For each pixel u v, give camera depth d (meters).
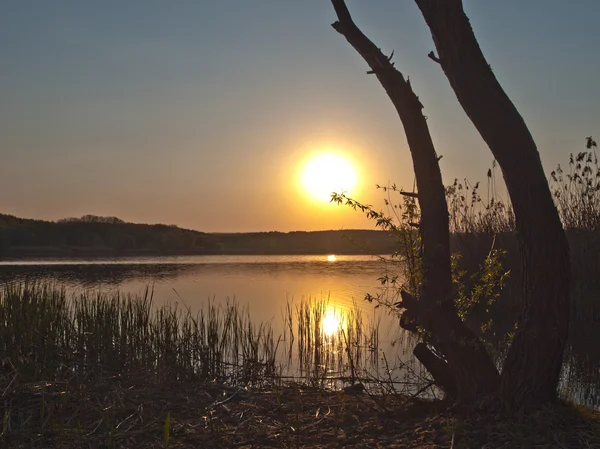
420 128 5.45
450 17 5.05
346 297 17.88
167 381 6.91
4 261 42.12
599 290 12.50
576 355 9.87
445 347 5.29
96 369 7.09
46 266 34.53
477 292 5.84
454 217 15.69
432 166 5.44
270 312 14.51
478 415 4.96
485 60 5.07
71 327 8.90
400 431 5.08
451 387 5.59
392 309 6.51
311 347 10.23
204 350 8.39
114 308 9.82
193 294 18.58
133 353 7.88
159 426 5.28
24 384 5.99
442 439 4.70
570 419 4.66
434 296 5.35
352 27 5.55
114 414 5.38
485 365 5.27
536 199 4.88
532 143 4.98
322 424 5.48
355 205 5.77
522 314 5.01
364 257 54.06
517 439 4.39
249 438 5.09
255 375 8.16
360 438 4.99
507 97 5.02
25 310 9.09
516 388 4.91
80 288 19.59
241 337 9.74
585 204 13.36
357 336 10.87
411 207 5.73
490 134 4.98
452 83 5.15
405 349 10.27
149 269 32.16
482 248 14.67
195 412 5.78
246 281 24.33
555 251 4.87
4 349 7.39
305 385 7.25
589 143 12.77
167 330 8.70
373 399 6.14
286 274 29.06
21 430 4.93
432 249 5.39
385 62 5.56
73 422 5.17
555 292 4.86
